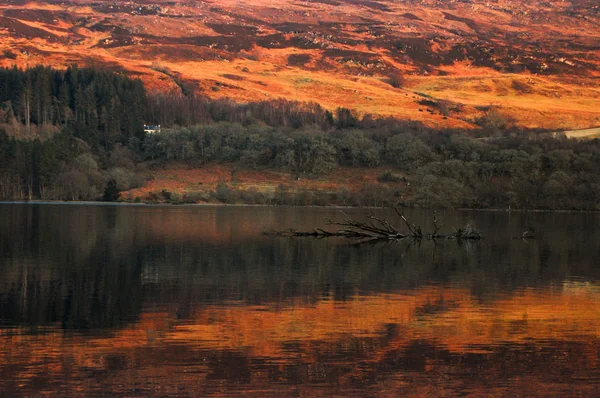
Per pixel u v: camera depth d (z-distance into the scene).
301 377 49.75
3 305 71.81
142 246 132.25
